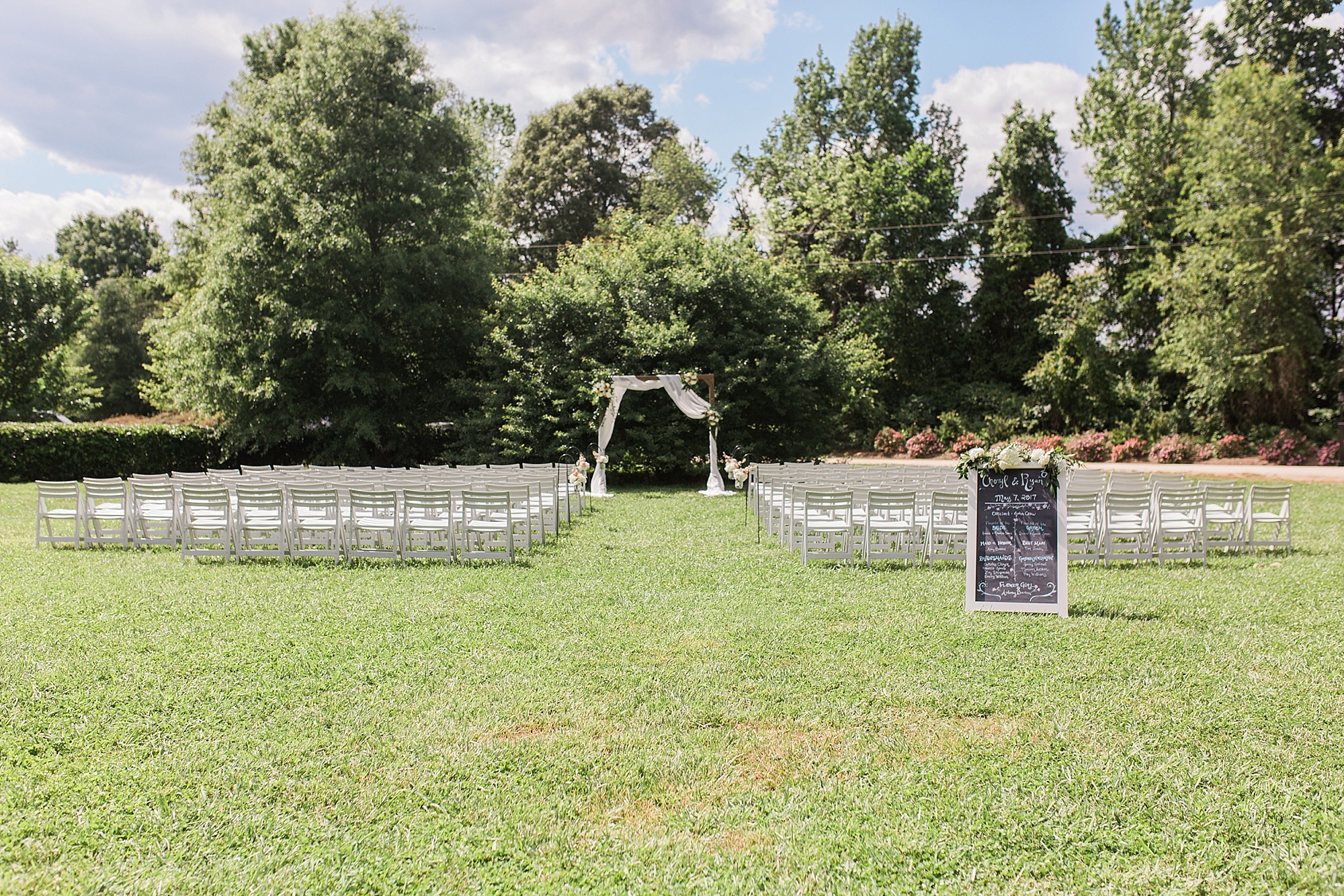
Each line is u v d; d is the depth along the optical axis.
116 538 11.38
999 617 7.35
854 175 37.50
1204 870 3.42
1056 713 5.04
